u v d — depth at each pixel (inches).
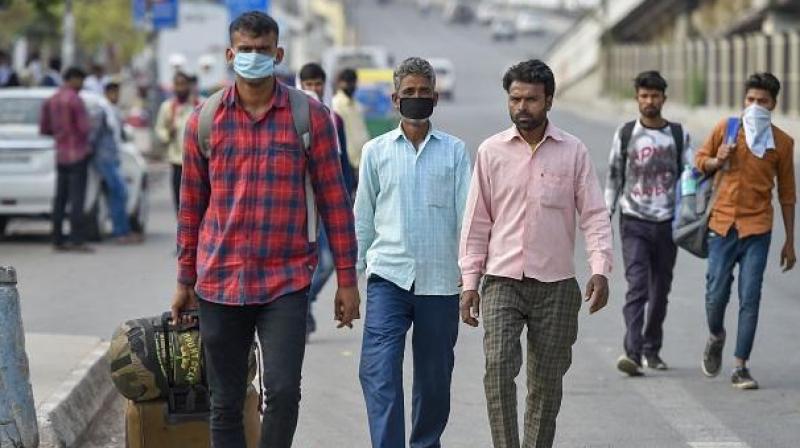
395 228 535.5
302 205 462.3
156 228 1518.2
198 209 467.8
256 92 456.1
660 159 743.7
